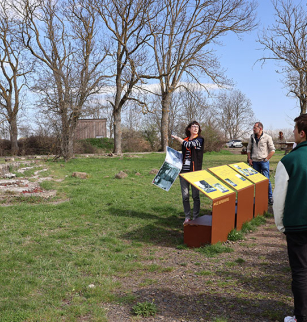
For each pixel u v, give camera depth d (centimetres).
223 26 3039
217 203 511
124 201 877
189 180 511
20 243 536
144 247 531
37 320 297
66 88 2178
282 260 453
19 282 382
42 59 2556
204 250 500
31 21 2505
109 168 1748
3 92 3262
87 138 3900
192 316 307
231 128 7544
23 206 791
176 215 736
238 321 295
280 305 322
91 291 360
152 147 4131
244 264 443
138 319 303
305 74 2367
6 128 3281
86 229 623
